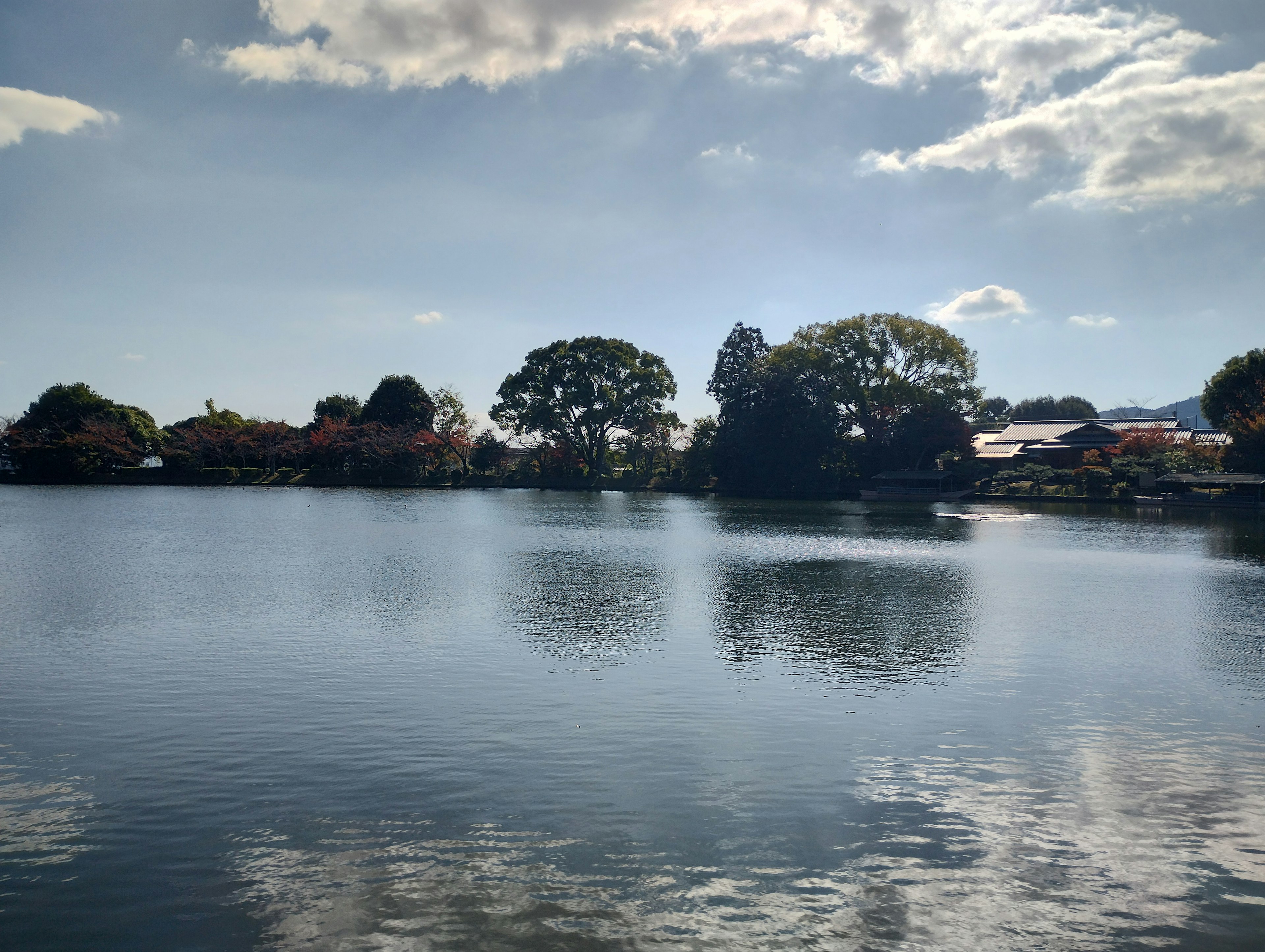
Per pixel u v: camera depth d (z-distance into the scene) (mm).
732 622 31469
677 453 152250
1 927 11234
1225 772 16906
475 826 14125
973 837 13977
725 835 13898
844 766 16953
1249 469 103000
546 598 36375
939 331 118625
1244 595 38781
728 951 10891
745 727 19234
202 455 144500
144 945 10883
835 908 11867
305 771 16344
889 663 25453
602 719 19703
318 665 24422
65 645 26625
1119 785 16156
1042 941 11195
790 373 119812
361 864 12844
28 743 17844
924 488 115125
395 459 147625
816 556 53656
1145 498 101562
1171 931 11406
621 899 12008
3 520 74438
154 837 13633
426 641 27641
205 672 23531
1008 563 50188
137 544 56344
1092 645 28094
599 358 140125
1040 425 139875
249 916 11508
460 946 10930
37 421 142250
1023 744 18406
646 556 52656
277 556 50562
